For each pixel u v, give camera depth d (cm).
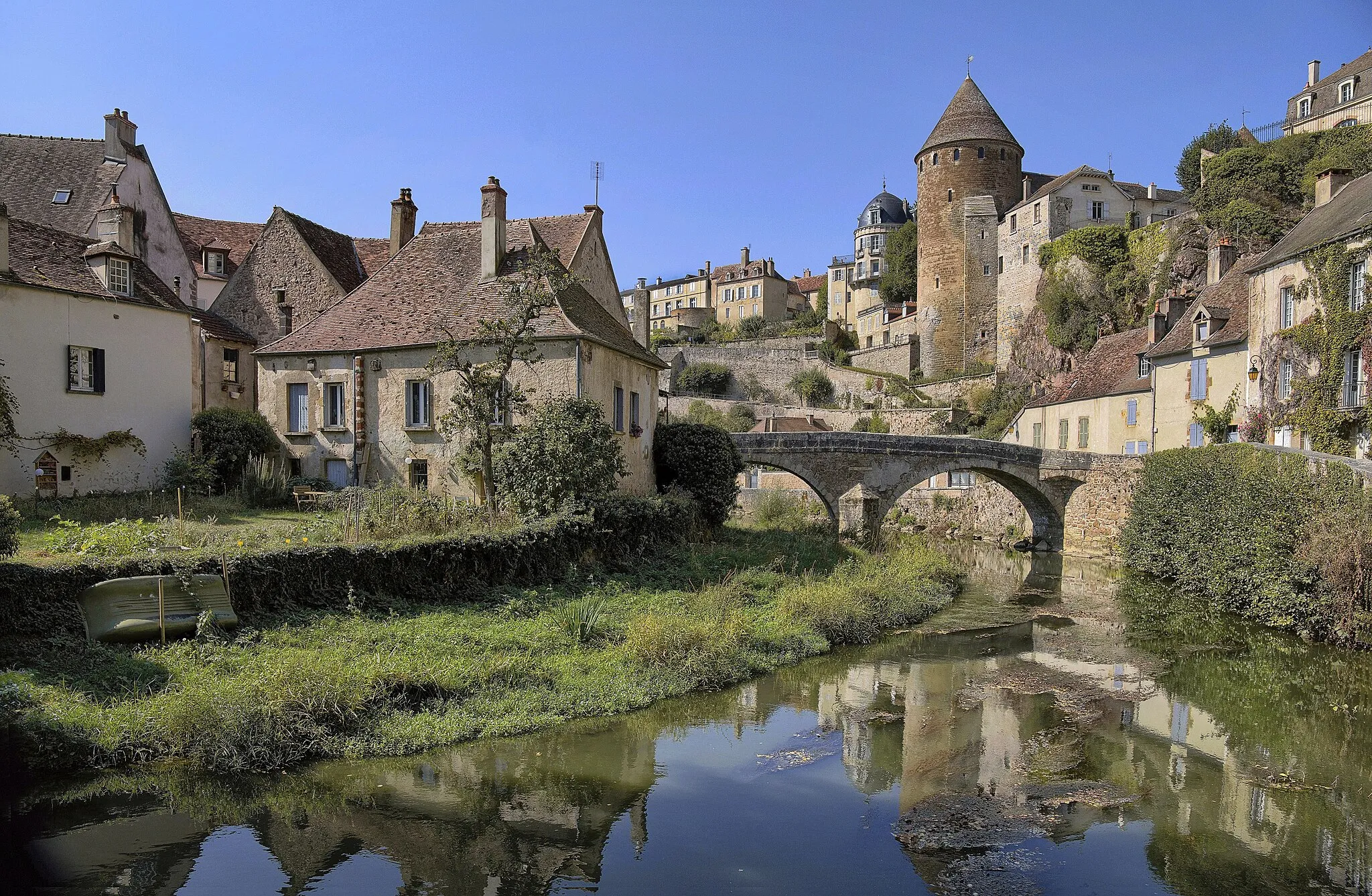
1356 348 2038
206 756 826
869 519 2731
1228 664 1412
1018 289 5219
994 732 1071
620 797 843
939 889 682
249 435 2152
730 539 2280
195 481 2020
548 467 1662
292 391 2225
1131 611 1895
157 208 2906
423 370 2067
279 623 1102
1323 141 3706
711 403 5316
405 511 1581
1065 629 1703
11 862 677
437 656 1100
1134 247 4406
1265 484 1762
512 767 898
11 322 1802
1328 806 850
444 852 718
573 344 1936
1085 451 3319
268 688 901
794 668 1355
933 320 5731
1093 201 5019
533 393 1964
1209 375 2723
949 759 971
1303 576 1595
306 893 642
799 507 3512
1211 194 3931
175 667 942
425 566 1311
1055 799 862
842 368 5738
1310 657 1456
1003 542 3444
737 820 802
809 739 1032
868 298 7300
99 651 946
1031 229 5112
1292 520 1648
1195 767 953
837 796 863
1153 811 837
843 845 756
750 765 941
